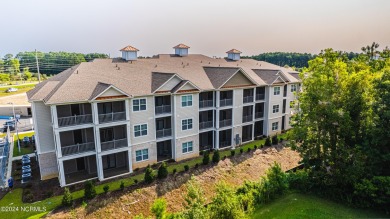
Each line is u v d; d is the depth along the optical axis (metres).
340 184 26.45
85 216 23.56
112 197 25.66
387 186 22.91
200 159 35.09
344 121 25.52
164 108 32.94
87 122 28.09
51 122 28.80
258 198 24.95
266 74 45.12
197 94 34.81
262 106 44.34
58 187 27.52
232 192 21.45
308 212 23.98
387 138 24.52
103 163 31.59
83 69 33.09
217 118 37.41
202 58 50.47
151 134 32.22
